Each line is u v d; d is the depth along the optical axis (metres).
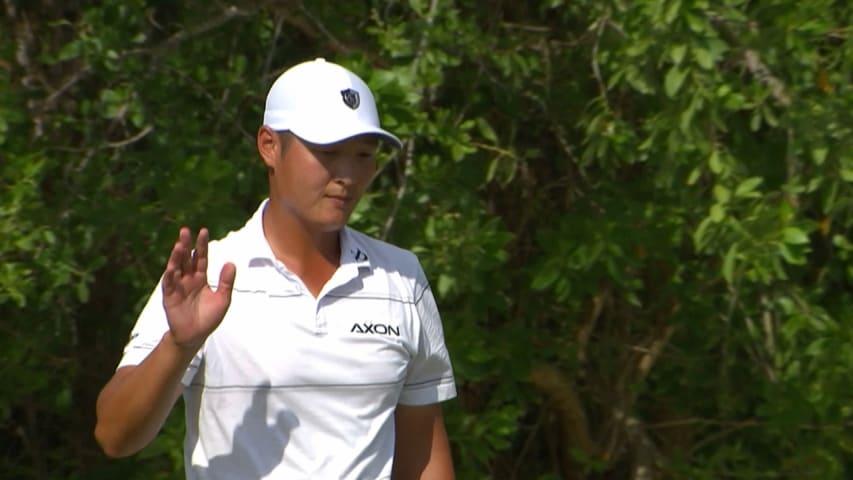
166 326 10.16
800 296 17.75
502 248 17.02
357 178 10.17
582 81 18.47
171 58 17.25
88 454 20.69
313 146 10.06
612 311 20.08
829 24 15.79
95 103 16.98
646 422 21.09
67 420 20.73
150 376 9.54
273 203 10.35
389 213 16.20
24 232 15.75
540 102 18.69
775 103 16.22
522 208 19.53
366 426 10.14
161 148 16.62
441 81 16.72
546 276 17.59
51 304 16.98
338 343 10.05
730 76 16.08
